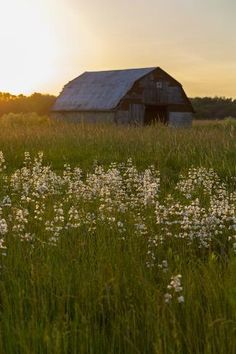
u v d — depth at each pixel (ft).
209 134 57.93
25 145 55.11
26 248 19.21
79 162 48.06
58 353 12.38
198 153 47.52
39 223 22.62
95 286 15.85
